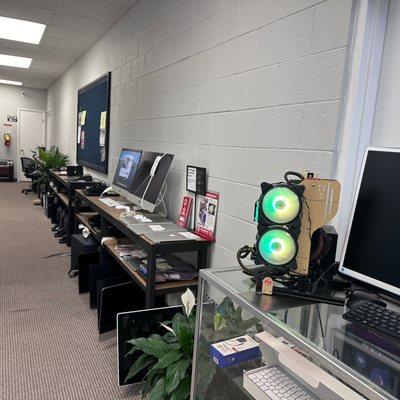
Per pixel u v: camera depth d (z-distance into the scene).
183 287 2.04
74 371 2.04
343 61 1.33
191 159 2.36
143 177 2.70
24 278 3.34
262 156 1.72
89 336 2.40
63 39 4.86
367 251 1.03
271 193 1.05
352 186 1.36
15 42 5.16
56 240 4.62
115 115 4.01
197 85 2.28
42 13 3.90
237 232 1.90
